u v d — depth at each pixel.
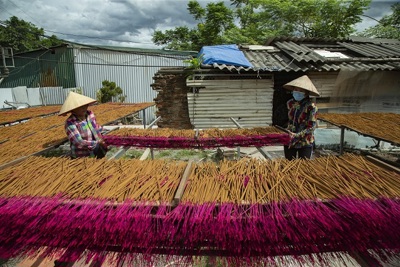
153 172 1.93
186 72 7.71
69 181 1.76
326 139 6.75
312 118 3.48
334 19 13.02
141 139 4.01
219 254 1.44
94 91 14.50
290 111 3.77
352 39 10.09
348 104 8.33
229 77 7.73
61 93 14.59
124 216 1.41
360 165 1.96
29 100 14.16
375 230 1.40
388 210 1.43
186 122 8.14
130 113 6.68
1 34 21.56
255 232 1.38
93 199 1.54
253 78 7.75
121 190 1.64
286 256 1.55
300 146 3.58
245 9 17.06
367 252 1.45
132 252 1.45
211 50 8.51
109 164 2.11
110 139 4.02
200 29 16.83
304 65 7.66
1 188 1.72
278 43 9.51
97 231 1.42
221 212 1.42
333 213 1.43
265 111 7.87
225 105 7.80
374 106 8.33
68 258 1.45
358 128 4.53
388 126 4.48
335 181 1.71
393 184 1.65
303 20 13.92
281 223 1.40
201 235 1.39
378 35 13.85
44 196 1.58
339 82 8.18
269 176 1.82
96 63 14.32
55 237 1.45
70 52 14.27
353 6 12.46
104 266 1.79
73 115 3.20
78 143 3.09
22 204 1.51
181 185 1.63
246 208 1.48
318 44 10.03
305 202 1.50
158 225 1.42
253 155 6.16
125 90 14.58
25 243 1.46
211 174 1.90
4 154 3.02
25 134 4.25
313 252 1.44
